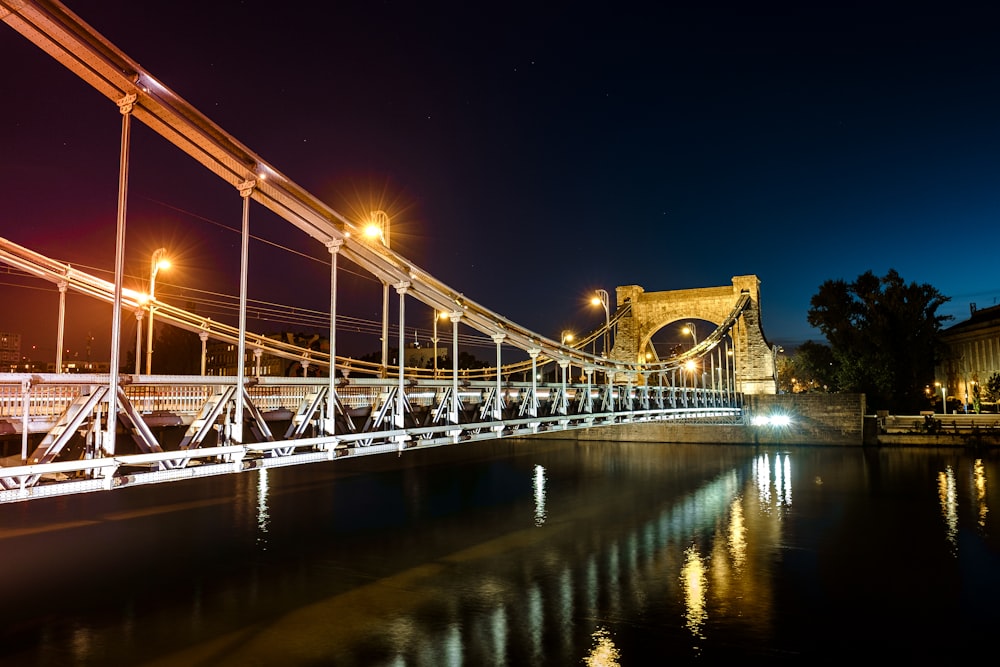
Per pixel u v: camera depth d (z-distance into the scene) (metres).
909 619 22.89
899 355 85.19
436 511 40.94
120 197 14.20
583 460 65.00
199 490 45.81
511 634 21.66
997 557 30.03
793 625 22.38
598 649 20.52
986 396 98.19
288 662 19.56
